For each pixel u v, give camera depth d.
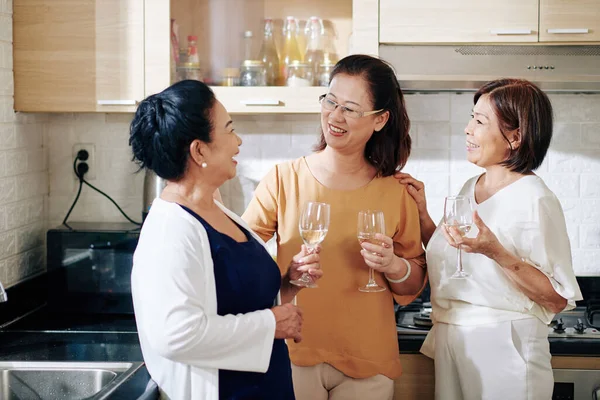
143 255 1.55
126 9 2.60
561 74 2.48
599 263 2.88
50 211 3.01
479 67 2.50
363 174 2.06
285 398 1.71
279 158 2.96
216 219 1.68
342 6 2.63
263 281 1.68
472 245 1.85
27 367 2.09
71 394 2.07
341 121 1.92
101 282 2.68
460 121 2.88
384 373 1.99
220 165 1.62
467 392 2.01
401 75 2.51
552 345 2.31
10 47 2.61
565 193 2.88
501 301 1.97
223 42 2.65
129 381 1.89
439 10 2.51
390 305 2.06
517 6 2.49
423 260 2.12
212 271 1.57
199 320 1.50
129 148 2.98
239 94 2.61
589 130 2.85
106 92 2.62
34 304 2.79
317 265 1.83
